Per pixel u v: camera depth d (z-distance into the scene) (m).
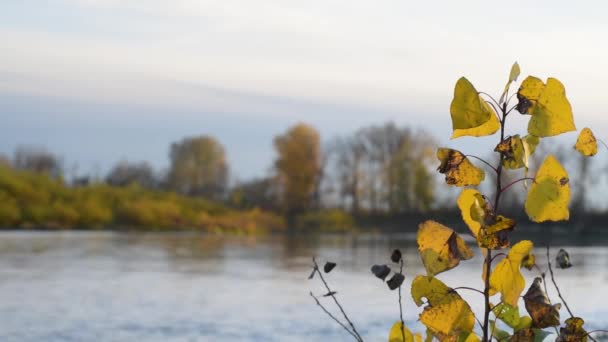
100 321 12.55
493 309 1.64
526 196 1.54
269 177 63.91
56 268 22.11
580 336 1.59
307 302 14.93
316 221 60.12
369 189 61.91
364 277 20.02
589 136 1.57
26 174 54.91
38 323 12.26
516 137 1.52
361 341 1.79
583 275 20.61
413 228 58.53
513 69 1.53
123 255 28.12
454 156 1.55
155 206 54.00
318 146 63.09
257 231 56.69
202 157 69.62
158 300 15.22
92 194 55.88
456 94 1.52
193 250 31.95
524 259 1.54
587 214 46.84
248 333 11.54
